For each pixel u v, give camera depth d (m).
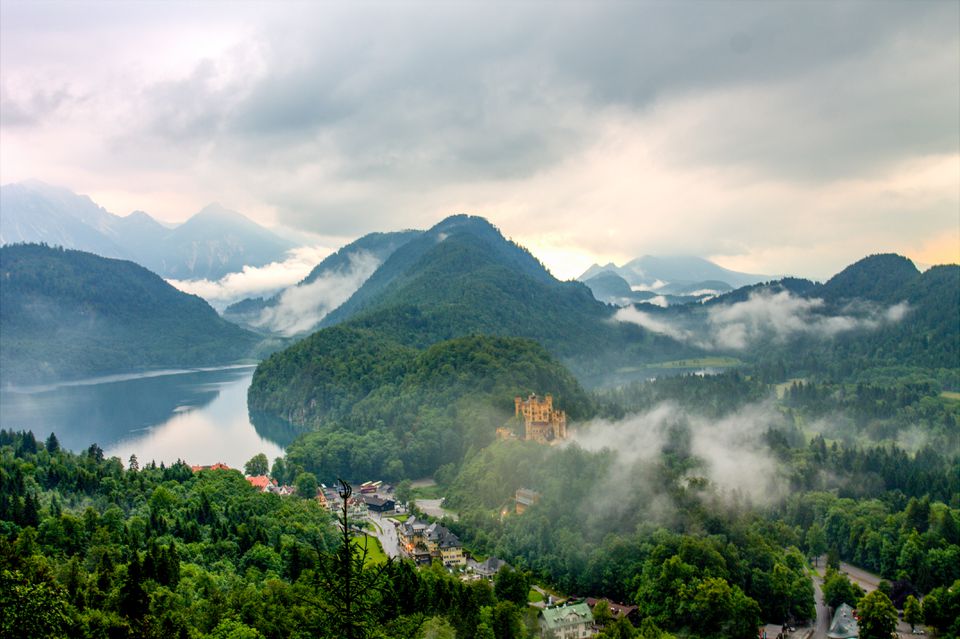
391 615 192.50
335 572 110.00
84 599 192.62
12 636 125.31
